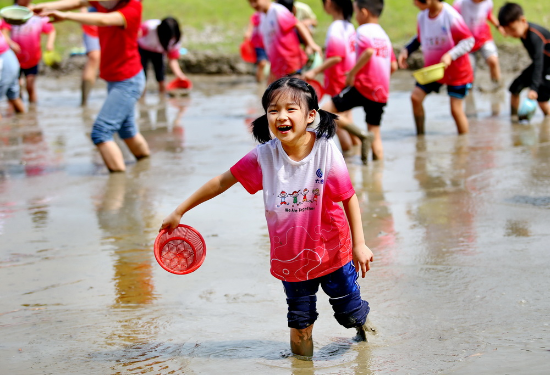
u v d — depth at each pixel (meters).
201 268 7.66
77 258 8.09
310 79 14.01
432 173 11.89
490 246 7.95
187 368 5.30
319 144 5.33
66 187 11.77
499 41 27.92
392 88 24.27
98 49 22.00
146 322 6.25
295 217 5.36
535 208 9.43
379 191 10.83
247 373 5.18
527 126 15.93
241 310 6.46
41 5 12.05
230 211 10.03
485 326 5.82
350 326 5.59
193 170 12.78
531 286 6.67
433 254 7.79
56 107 21.81
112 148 12.73
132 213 10.04
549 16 28.81
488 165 12.20
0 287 7.20
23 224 9.59
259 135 5.52
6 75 15.91
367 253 5.43
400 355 5.38
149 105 21.91
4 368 5.38
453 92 15.20
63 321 6.30
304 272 5.42
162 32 23.00
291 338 5.49
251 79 28.30
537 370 4.93
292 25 16.80
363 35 12.65
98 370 5.30
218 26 31.94
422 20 15.26
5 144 15.97
